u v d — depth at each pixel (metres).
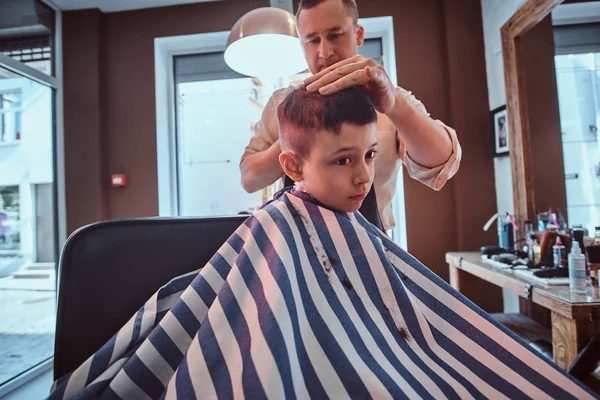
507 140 2.10
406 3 2.44
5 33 2.30
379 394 0.42
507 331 0.50
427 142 0.69
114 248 0.59
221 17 2.57
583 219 1.52
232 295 0.45
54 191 2.55
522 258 1.73
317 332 0.47
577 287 1.16
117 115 2.62
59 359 0.55
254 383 0.37
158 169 2.60
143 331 0.52
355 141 0.51
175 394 0.39
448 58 2.35
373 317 0.51
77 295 0.56
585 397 0.44
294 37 1.54
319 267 0.53
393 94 0.57
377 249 0.55
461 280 2.05
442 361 0.49
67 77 2.58
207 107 2.84
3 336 2.37
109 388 0.45
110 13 2.65
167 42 2.68
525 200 1.92
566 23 1.61
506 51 2.04
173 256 0.63
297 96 0.54
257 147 0.98
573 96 1.57
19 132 2.43
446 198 2.38
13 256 2.42
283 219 0.54
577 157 1.56
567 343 1.07
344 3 0.78
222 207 2.83
